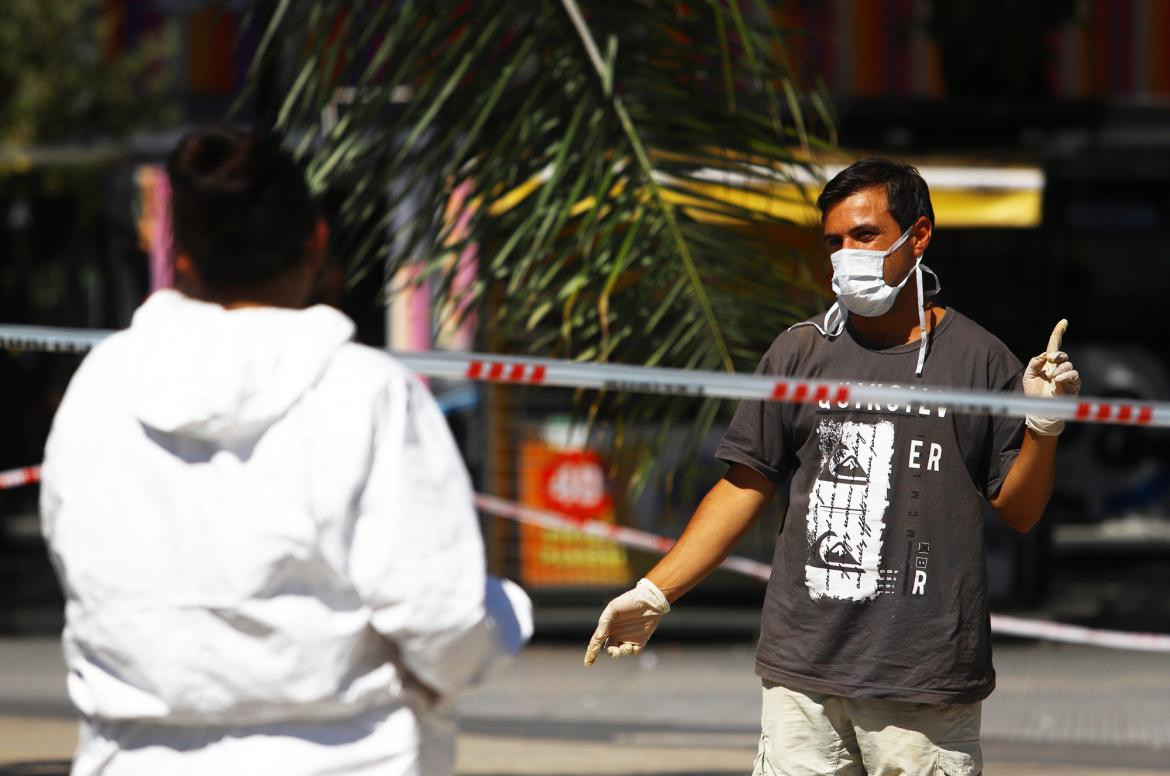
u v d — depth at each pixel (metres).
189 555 7.92
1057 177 42.44
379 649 8.14
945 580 11.77
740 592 39.28
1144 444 50.25
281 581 7.91
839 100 39.56
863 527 11.88
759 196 18.27
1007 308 39.41
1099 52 44.56
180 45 47.69
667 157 17.97
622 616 12.40
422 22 18.17
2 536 46.91
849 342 12.45
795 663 12.03
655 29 18.08
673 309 17.98
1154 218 46.34
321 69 18.41
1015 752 27.34
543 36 18.05
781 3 40.25
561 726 30.14
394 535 7.89
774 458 12.47
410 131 18.30
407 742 8.11
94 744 8.16
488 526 38.97
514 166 17.98
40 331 14.97
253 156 8.54
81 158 45.53
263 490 7.92
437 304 18.50
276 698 7.88
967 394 11.32
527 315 18.47
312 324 8.23
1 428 48.94
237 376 8.00
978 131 40.28
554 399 38.72
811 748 12.06
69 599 8.29
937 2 40.34
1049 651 39.00
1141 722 30.47
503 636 8.35
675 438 35.94
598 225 17.77
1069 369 11.76
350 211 18.27
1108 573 49.56
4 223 50.06
